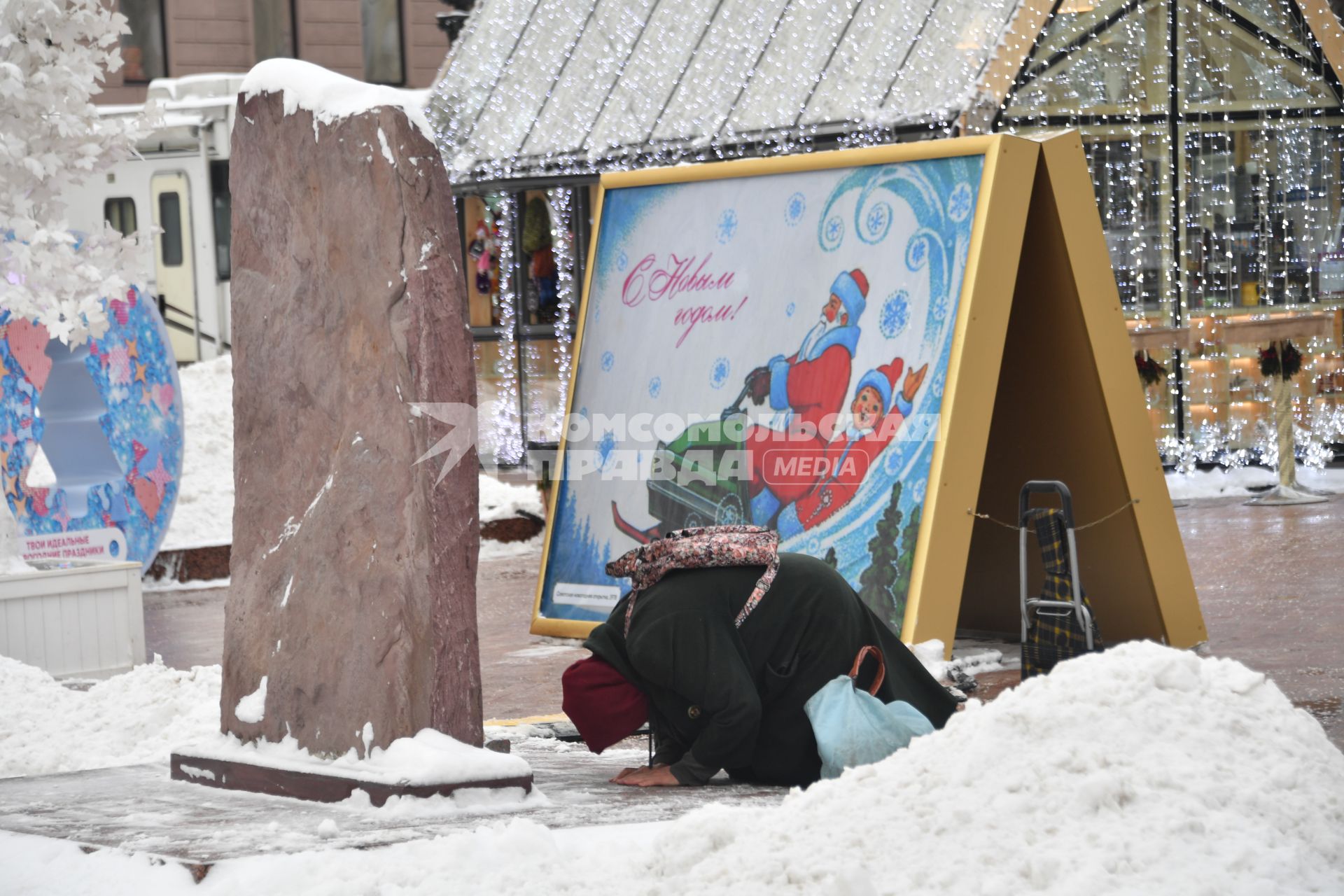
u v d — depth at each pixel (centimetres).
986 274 1247
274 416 789
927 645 1208
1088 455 1315
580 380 1514
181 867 569
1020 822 514
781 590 790
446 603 729
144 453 1809
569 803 709
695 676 763
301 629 767
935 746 577
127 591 1428
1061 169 1284
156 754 982
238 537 806
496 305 3195
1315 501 2244
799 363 1355
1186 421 2512
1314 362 2609
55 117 1487
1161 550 1296
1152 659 586
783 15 2534
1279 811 518
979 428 1252
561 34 2970
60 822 677
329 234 764
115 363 1811
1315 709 1010
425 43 4759
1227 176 2506
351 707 740
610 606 1447
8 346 1800
